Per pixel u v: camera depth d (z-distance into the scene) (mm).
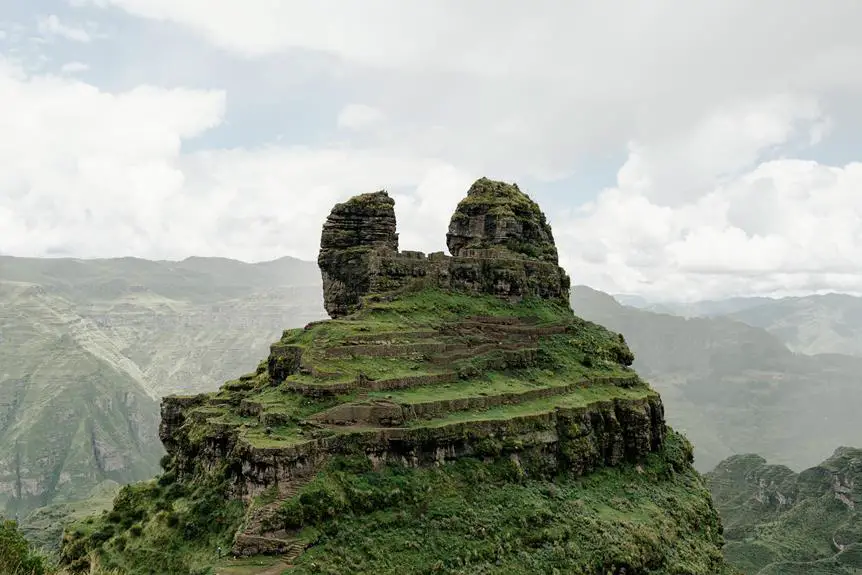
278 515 49531
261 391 74125
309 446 54062
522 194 124750
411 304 88125
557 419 74812
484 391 72500
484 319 92062
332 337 71688
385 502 55125
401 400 63125
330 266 104125
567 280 118562
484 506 60156
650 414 91188
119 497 67312
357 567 48844
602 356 98375
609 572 60406
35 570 51875
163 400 82688
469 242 114438
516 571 55281
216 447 61531
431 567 51531
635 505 75812
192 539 54719
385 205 107062
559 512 64875
